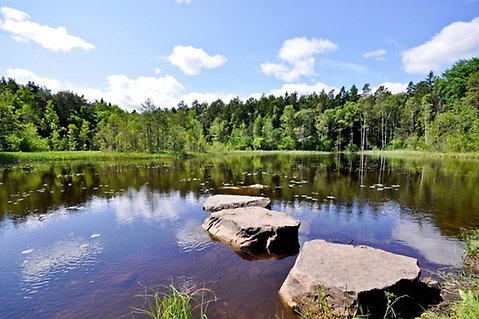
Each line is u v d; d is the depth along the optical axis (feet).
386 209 29.35
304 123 175.32
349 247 16.01
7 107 103.50
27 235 21.86
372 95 196.65
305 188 41.42
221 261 17.47
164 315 10.70
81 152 110.93
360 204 31.65
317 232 22.70
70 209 29.60
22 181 47.37
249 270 16.31
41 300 13.24
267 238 19.51
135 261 17.34
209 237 21.57
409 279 12.43
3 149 101.24
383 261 14.14
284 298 13.12
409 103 164.14
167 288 14.23
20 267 16.56
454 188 40.40
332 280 12.31
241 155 127.75
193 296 13.43
